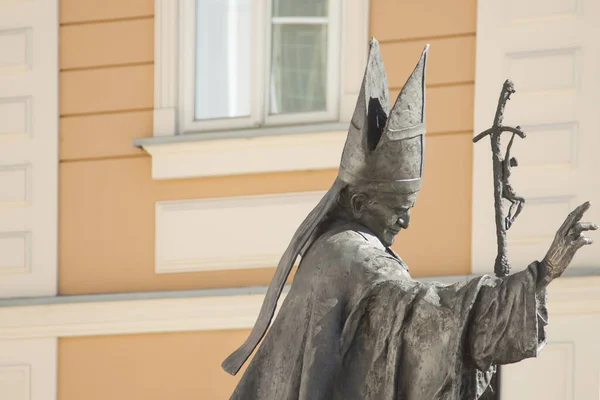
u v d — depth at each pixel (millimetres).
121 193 16844
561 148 15422
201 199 16578
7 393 16734
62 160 17047
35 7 17312
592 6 15547
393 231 7887
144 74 16969
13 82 17281
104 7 17141
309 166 16297
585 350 15008
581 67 15500
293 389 7629
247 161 16453
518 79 15633
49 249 16938
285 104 16578
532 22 15680
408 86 7734
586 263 15094
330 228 7867
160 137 16656
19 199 17062
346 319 7523
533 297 7145
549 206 15359
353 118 7832
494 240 15500
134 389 16484
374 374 7441
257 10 16688
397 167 7773
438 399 7270
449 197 15656
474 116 15734
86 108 17078
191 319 16328
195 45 16859
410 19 16062
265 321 7871
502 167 7949
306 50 16547
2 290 16938
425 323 7320
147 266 16672
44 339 16703
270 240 16375
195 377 16328
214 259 16484
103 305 16562
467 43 15844
